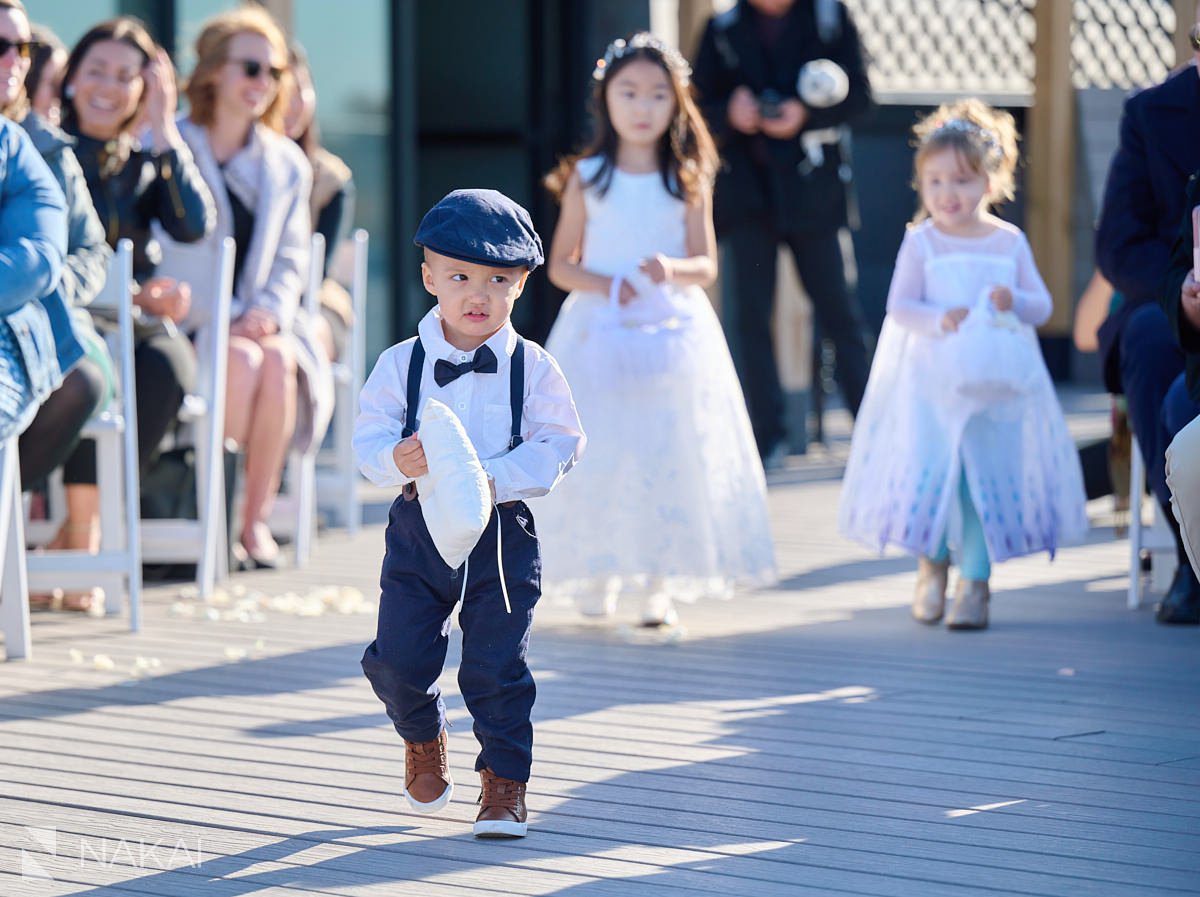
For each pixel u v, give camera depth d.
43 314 6.11
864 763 5.00
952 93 16.98
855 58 11.88
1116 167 6.98
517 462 4.32
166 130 8.12
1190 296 4.91
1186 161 6.78
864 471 7.38
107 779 4.82
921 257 7.28
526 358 4.50
